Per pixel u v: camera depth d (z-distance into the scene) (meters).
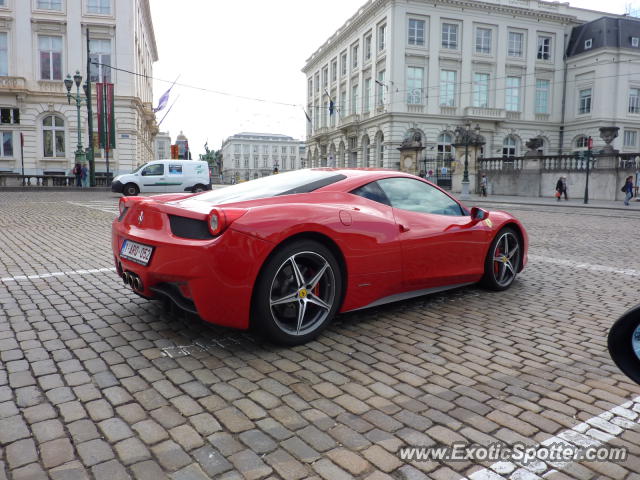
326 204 3.30
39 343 3.11
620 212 17.45
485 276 4.49
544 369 2.84
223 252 2.73
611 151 28.89
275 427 2.15
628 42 41.81
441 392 2.52
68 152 32.56
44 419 2.19
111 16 32.09
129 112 32.81
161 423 2.17
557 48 44.00
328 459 1.93
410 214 3.77
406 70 39.59
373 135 43.00
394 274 3.55
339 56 50.84
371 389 2.54
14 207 13.34
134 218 3.28
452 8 40.03
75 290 4.43
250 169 119.62
